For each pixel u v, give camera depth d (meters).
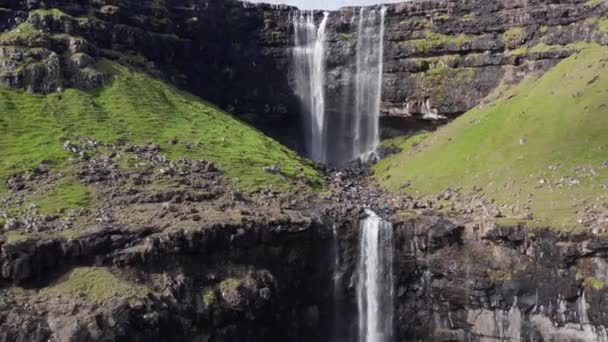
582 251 65.25
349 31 120.75
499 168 86.06
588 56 100.06
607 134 84.44
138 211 67.94
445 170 91.88
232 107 116.69
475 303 71.50
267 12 122.06
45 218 63.69
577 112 90.00
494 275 70.56
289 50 121.06
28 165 73.56
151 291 59.41
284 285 70.50
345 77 119.31
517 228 69.06
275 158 93.19
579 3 105.56
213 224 65.69
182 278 62.28
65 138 80.56
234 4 120.88
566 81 97.44
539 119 92.69
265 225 69.19
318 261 73.88
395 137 116.94
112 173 74.94
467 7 114.44
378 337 75.31
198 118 97.56
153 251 61.88
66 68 92.00
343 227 75.38
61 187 70.62
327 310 74.56
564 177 78.75
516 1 110.31
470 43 112.12
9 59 88.44
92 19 101.50
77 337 52.84
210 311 62.41
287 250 71.12
